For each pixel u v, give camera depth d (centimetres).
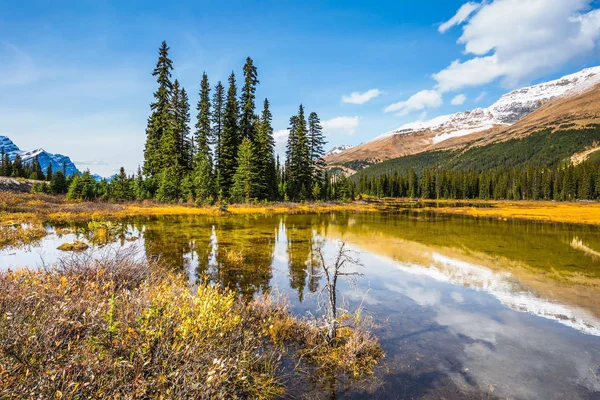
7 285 541
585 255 1595
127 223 2438
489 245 1856
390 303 914
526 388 526
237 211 3647
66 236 1759
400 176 13512
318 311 821
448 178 12338
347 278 1146
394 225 2823
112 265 781
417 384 530
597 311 880
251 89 4947
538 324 791
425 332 733
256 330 686
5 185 4447
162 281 743
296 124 5691
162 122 4847
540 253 1638
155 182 4488
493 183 12219
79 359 369
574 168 11269
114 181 4081
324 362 584
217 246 1623
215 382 408
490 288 1070
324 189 5881
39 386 314
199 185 4050
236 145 4859
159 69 4888
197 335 469
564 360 621
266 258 1401
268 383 506
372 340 671
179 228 2220
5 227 1856
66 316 443
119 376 371
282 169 6431
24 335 371
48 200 3672
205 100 4991
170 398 370
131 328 422
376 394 500
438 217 3753
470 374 565
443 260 1466
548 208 5834
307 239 1938
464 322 795
